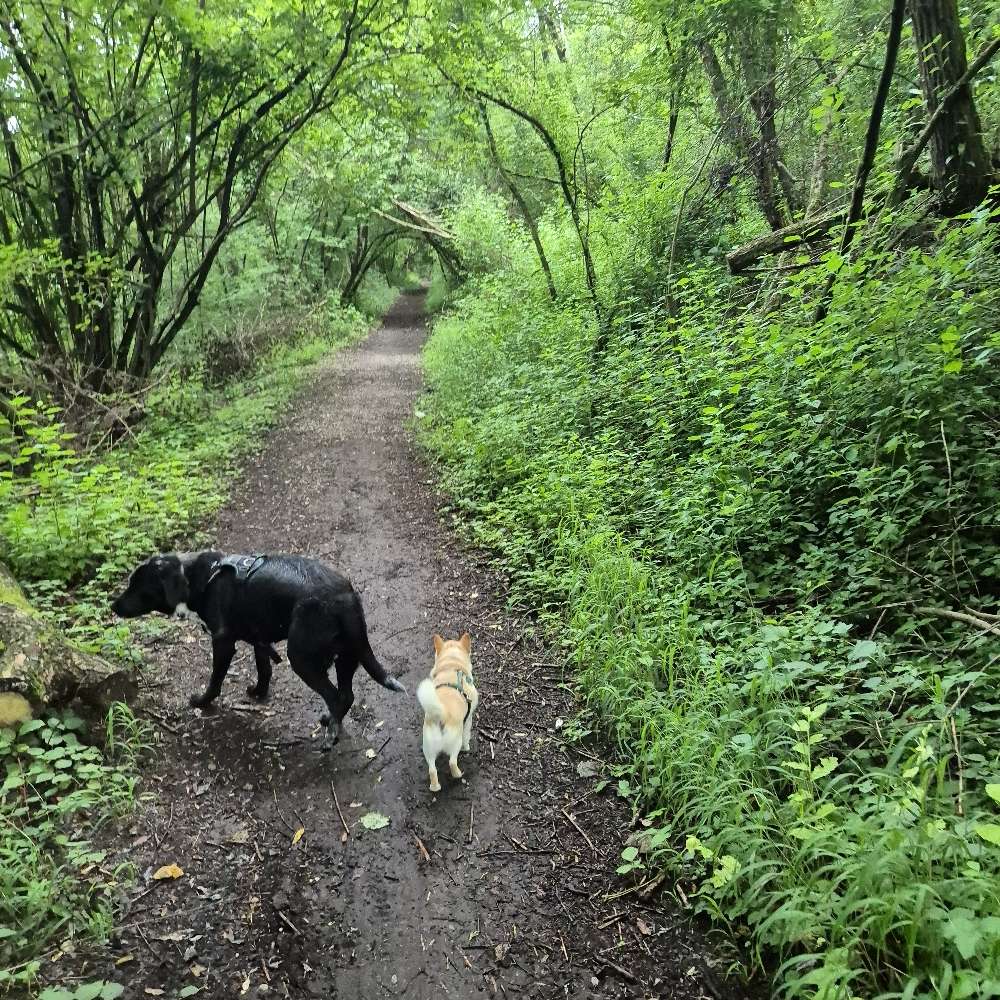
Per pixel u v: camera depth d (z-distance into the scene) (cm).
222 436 1138
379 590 630
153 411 1238
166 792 378
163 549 709
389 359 2011
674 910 301
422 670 502
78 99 1002
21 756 365
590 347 930
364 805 371
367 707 457
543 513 658
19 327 1193
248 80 1124
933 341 469
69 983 271
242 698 465
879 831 246
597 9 1187
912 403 468
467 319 1741
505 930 298
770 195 958
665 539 549
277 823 359
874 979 231
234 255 1825
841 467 495
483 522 731
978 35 667
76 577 627
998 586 405
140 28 1003
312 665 396
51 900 295
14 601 441
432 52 1088
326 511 834
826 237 734
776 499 501
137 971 278
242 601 418
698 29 894
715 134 949
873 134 551
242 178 1630
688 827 324
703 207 1019
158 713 444
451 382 1280
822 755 337
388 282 4181
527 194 1823
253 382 1609
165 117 1151
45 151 1008
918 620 399
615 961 282
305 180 2175
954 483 432
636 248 1052
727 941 284
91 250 1126
